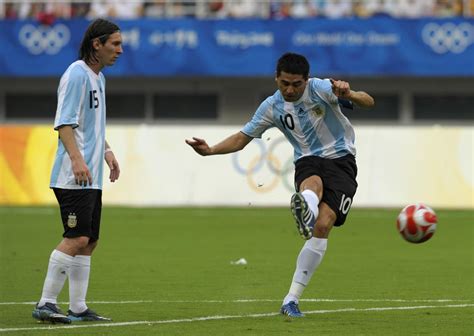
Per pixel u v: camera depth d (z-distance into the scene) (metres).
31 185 94.00
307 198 30.95
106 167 93.62
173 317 32.84
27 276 45.56
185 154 93.06
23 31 115.38
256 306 35.75
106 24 31.88
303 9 115.62
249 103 122.88
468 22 112.19
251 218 81.12
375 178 92.00
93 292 40.06
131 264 51.00
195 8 117.88
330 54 112.62
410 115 121.94
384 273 47.06
